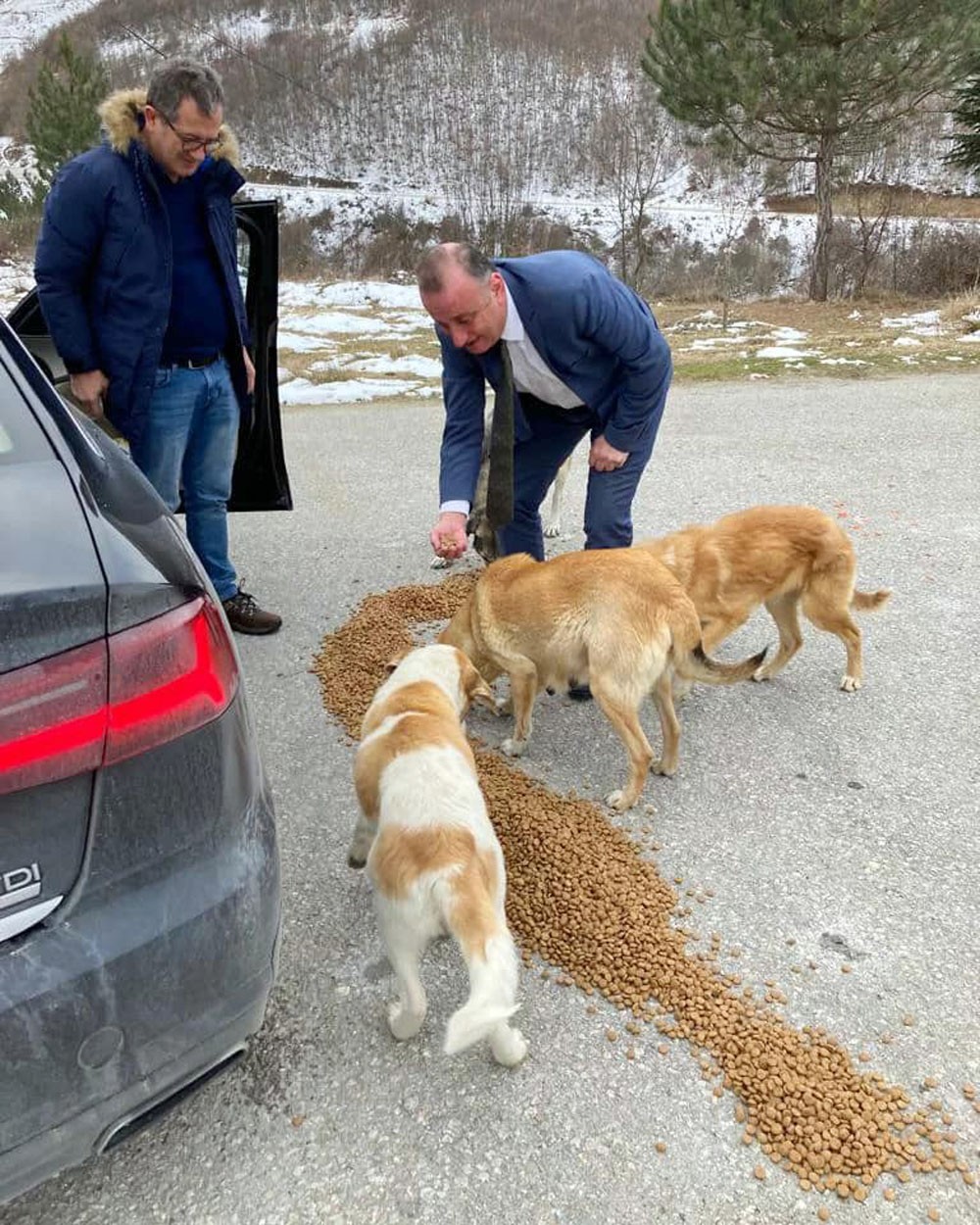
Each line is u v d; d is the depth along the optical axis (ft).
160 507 5.91
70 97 97.86
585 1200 6.61
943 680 14.53
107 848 4.96
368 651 15.10
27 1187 5.12
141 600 4.92
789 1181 6.82
